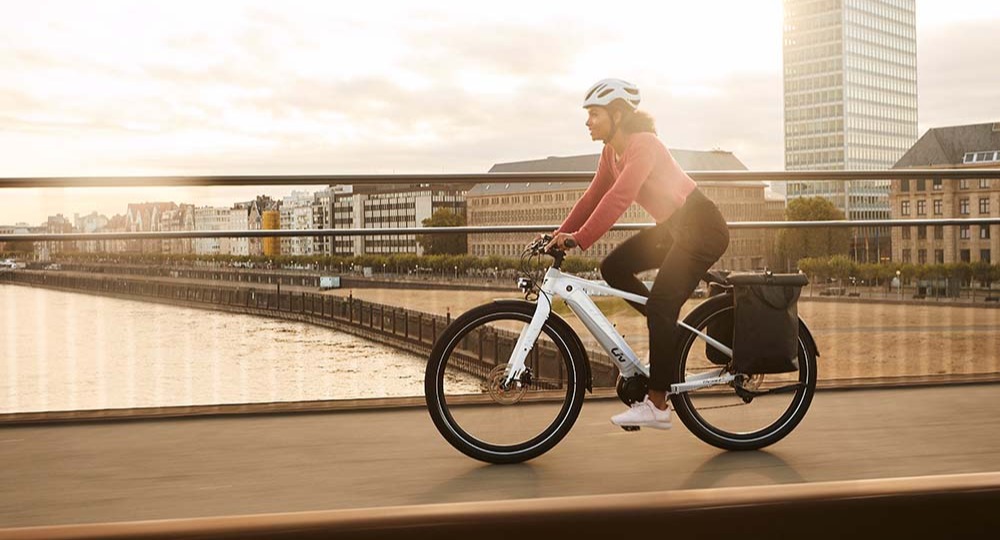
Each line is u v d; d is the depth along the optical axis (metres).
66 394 4.20
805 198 110.69
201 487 2.75
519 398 3.04
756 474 2.87
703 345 3.12
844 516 0.67
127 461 3.03
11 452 3.15
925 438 3.29
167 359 4.32
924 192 110.69
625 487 2.74
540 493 2.68
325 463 3.01
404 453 3.13
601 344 3.03
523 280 3.06
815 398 3.95
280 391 4.41
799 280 3.10
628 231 4.77
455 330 2.98
